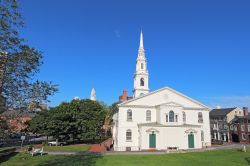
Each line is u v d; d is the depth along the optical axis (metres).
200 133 53.72
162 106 53.28
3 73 17.03
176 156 38.88
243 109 84.00
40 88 18.36
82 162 33.06
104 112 69.12
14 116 17.72
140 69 67.19
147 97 55.19
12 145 63.84
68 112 62.12
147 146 51.06
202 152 43.69
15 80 17.61
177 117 53.78
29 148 50.44
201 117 57.66
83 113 63.38
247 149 47.69
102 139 72.69
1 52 16.80
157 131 51.91
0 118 17.19
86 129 63.16
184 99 57.28
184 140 52.56
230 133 85.00
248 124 76.50
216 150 46.41
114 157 37.72
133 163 32.22
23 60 17.41
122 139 52.16
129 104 54.00
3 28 16.64
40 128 62.31
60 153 44.44
